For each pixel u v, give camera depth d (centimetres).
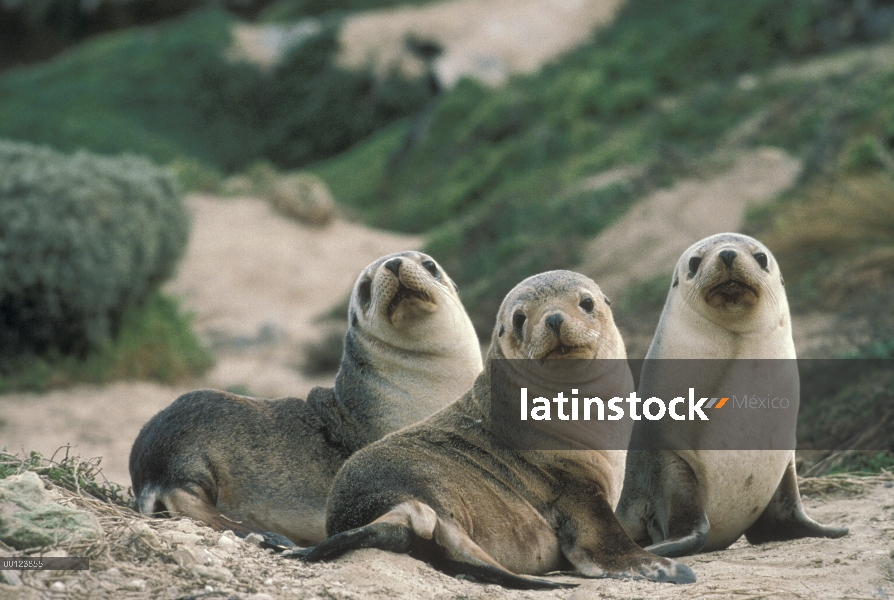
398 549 1374
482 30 12400
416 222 8956
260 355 5912
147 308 5181
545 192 7381
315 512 1727
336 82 13588
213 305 6775
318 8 15625
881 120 5341
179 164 9119
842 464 2445
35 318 4481
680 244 5784
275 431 1783
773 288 1742
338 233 8362
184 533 1381
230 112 13625
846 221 4306
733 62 8844
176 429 1739
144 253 4844
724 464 1744
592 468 1520
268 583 1227
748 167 6488
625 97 8794
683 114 7900
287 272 7406
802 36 8750
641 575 1388
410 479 1450
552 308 1518
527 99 9719
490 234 7038
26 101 13075
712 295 1714
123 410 4116
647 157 7338
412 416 1822
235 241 7781
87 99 13262
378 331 1839
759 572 1470
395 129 12525
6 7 17525
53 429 3722
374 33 13975
